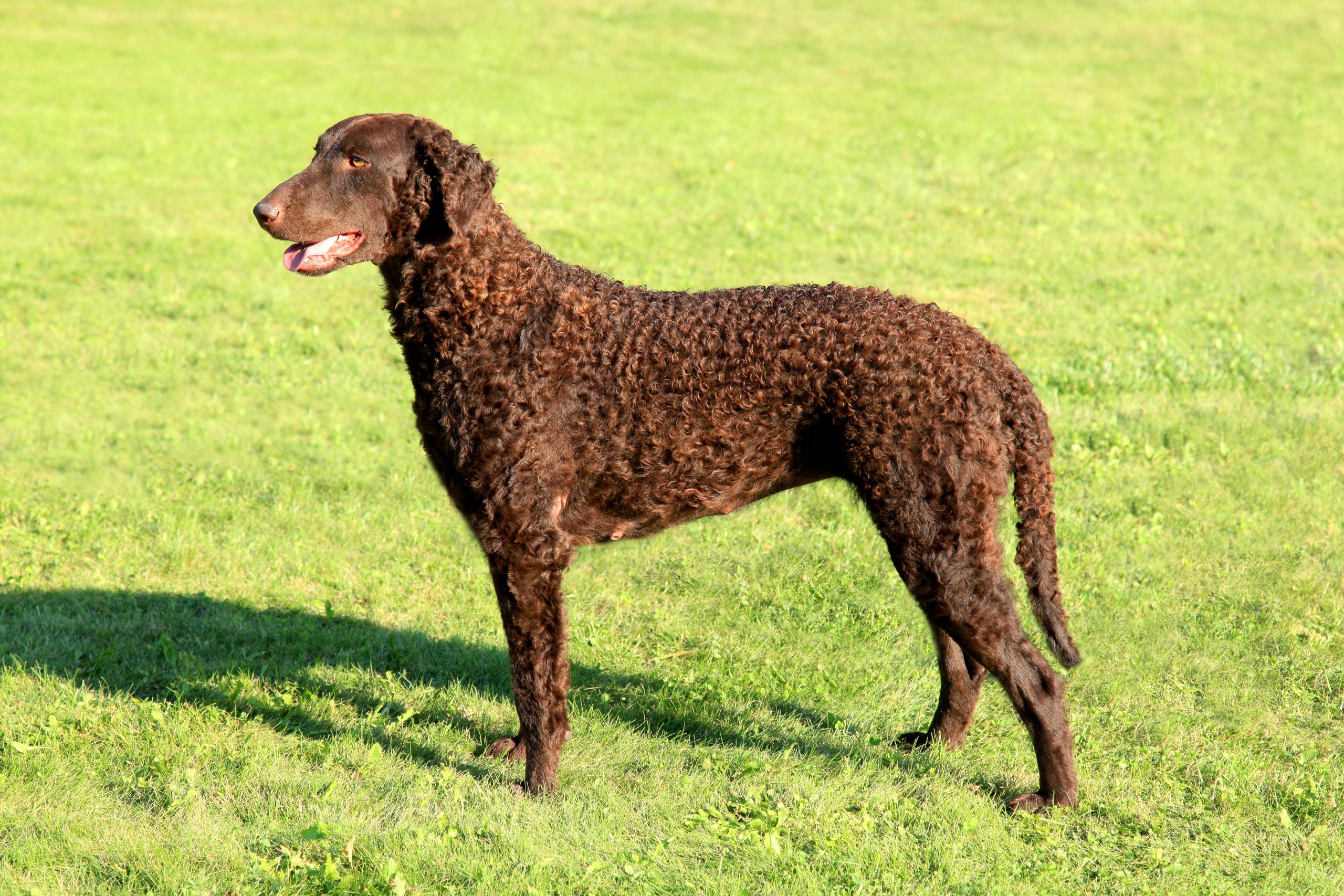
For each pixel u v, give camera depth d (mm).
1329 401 8359
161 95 18969
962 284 11273
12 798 4383
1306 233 12586
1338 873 3902
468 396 4293
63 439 8078
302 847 4105
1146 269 11609
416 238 4402
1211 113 17734
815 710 5270
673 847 4109
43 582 6289
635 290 4449
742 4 27109
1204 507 6898
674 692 5344
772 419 4230
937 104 18828
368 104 18562
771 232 12867
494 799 4434
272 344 9961
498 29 24531
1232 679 5262
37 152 15641
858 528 7008
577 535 4492
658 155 16109
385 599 6262
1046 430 4305
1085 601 6016
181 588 6309
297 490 7445
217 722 4977
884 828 4246
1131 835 4191
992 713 5191
